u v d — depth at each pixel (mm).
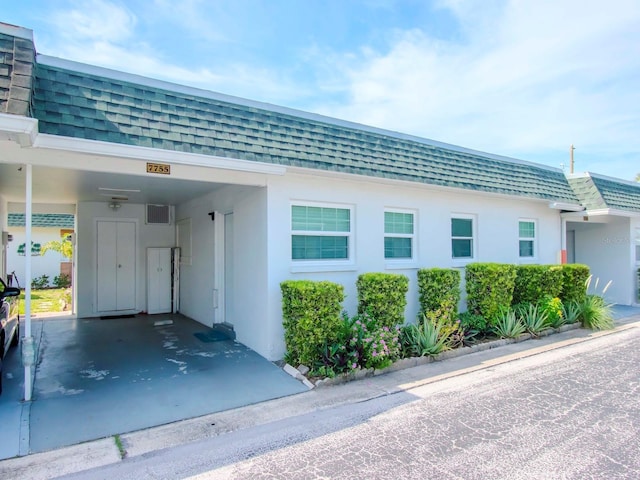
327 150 7102
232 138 6070
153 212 11461
